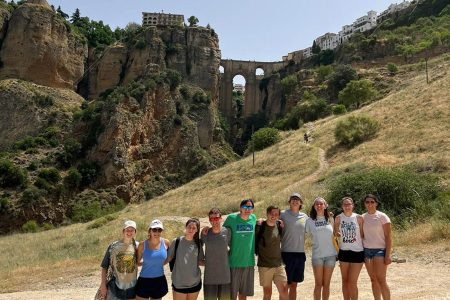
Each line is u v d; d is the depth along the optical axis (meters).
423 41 100.56
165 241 8.16
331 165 39.91
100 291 7.68
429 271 12.85
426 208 20.48
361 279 12.72
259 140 67.50
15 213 65.25
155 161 84.62
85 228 41.12
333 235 8.83
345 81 94.88
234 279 8.23
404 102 50.84
